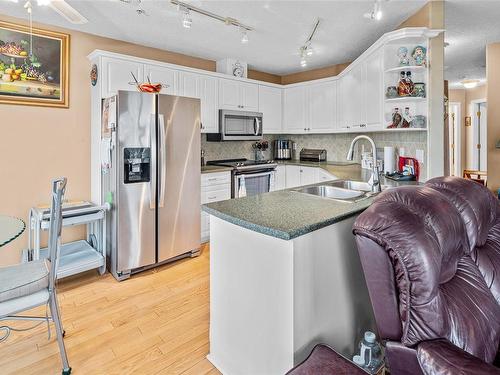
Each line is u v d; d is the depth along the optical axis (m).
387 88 2.96
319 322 1.44
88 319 2.22
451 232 1.13
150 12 2.80
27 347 1.91
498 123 3.87
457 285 1.14
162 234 3.11
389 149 3.29
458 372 0.83
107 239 3.04
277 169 4.68
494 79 3.80
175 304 2.44
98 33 3.31
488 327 1.10
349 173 3.56
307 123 4.81
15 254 3.02
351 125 3.87
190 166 3.31
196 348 1.92
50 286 1.68
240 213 1.53
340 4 2.67
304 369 1.09
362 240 1.09
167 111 3.05
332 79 4.38
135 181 2.91
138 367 1.75
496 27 3.25
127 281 2.85
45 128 3.10
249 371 1.54
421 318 0.99
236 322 1.61
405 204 1.12
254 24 3.08
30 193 3.05
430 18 2.62
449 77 5.71
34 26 2.97
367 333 1.48
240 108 4.44
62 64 3.15
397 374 1.05
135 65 3.31
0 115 2.87
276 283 1.37
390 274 1.04
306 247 1.35
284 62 4.51
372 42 3.62
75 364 1.77
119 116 2.77
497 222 1.48
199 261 3.32
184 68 3.72
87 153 3.37
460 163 7.03
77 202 3.07
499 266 1.33
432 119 2.76
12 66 2.88
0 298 1.51
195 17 2.91
